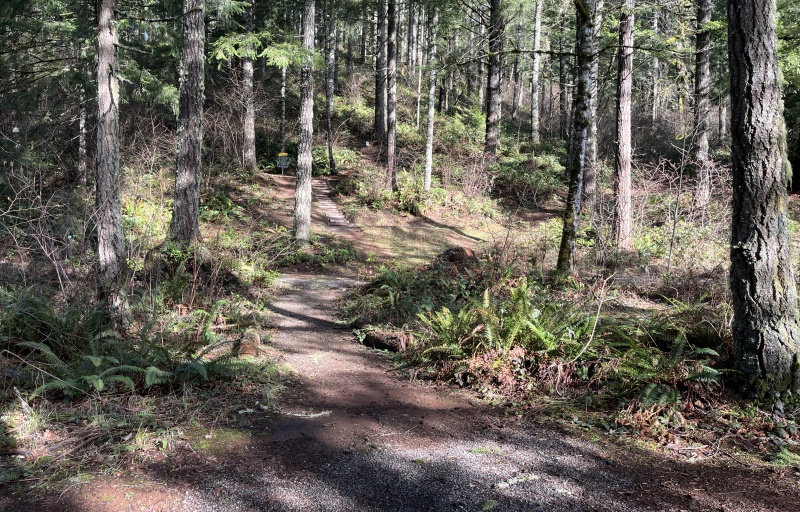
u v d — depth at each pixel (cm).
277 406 485
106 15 705
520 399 518
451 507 314
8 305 554
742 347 476
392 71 2427
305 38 1584
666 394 461
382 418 470
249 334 687
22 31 1592
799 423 432
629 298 938
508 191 2545
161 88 1745
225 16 1889
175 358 535
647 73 2733
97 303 612
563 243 976
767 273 459
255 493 326
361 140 3272
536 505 317
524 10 2248
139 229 1243
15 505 299
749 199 464
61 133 1669
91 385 459
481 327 591
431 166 2469
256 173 2436
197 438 402
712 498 328
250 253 1297
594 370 542
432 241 1936
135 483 331
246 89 2434
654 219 1619
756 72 455
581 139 958
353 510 309
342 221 2077
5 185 1027
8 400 434
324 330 828
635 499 326
